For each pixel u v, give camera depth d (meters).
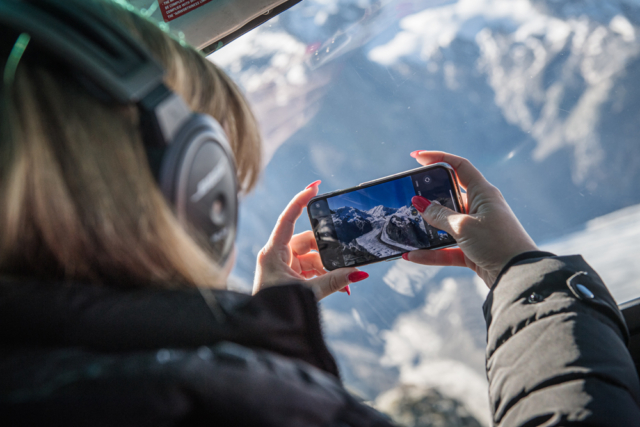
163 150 0.30
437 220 0.81
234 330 0.31
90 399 0.22
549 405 0.46
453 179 0.87
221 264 0.38
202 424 0.25
